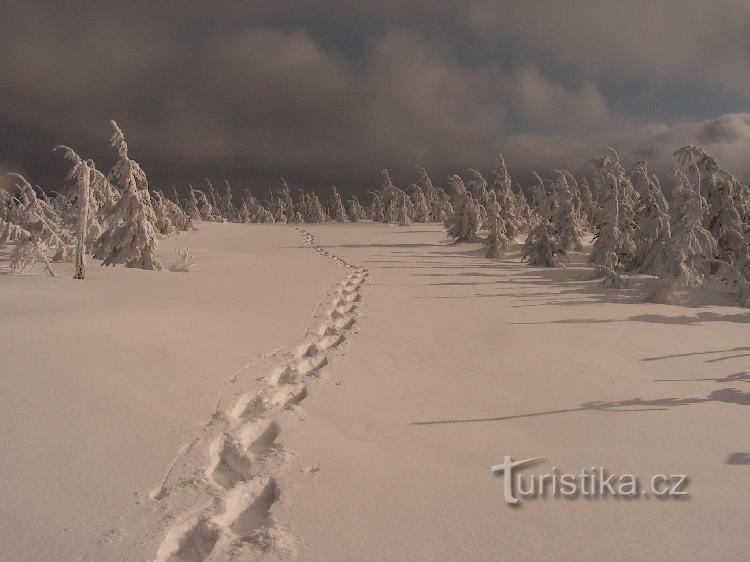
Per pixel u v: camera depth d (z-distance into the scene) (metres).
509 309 13.98
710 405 6.63
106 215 20.17
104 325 8.32
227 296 13.87
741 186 20.50
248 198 81.38
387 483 4.32
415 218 67.00
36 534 3.25
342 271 22.19
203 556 3.40
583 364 8.65
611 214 21.23
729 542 3.52
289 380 7.32
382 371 7.86
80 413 5.12
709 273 18.25
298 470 4.49
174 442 4.74
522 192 51.00
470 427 5.75
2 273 16.20
